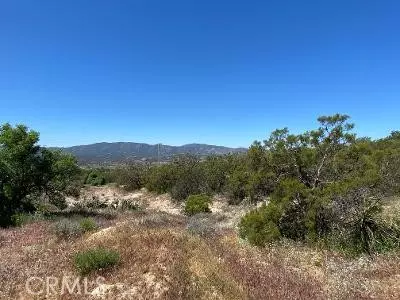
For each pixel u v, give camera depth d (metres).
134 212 23.64
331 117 14.68
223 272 9.19
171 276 8.26
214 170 32.94
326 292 8.52
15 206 20.09
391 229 11.86
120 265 9.24
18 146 19.58
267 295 8.24
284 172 15.51
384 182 12.86
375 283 8.74
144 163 47.34
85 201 28.88
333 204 12.60
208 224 17.17
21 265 10.11
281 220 13.66
